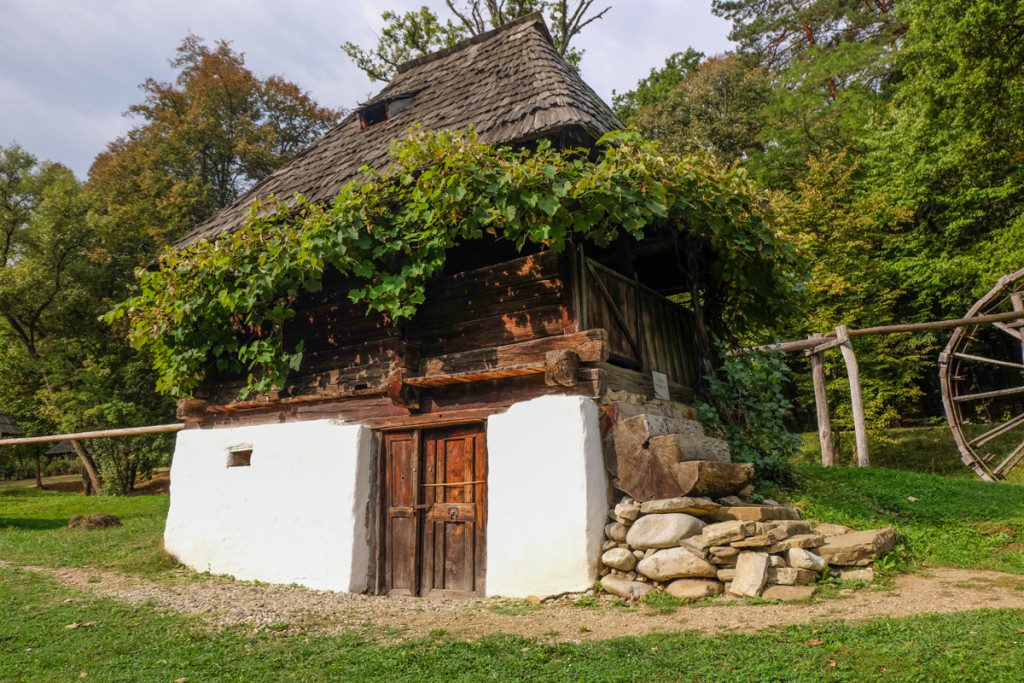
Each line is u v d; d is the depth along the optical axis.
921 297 20.45
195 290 8.12
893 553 6.39
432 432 7.42
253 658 4.76
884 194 20.92
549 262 7.00
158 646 5.12
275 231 7.67
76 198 25.81
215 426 9.21
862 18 30.50
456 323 7.50
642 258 9.60
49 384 25.75
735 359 8.56
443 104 9.15
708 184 7.11
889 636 4.18
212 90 30.12
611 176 6.36
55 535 11.37
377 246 7.25
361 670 4.35
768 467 8.84
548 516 6.12
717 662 3.96
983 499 8.77
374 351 7.96
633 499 6.13
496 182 6.36
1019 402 21.81
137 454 24.95
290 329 8.76
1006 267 17.39
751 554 5.57
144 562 8.66
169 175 29.14
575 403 6.20
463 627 5.26
